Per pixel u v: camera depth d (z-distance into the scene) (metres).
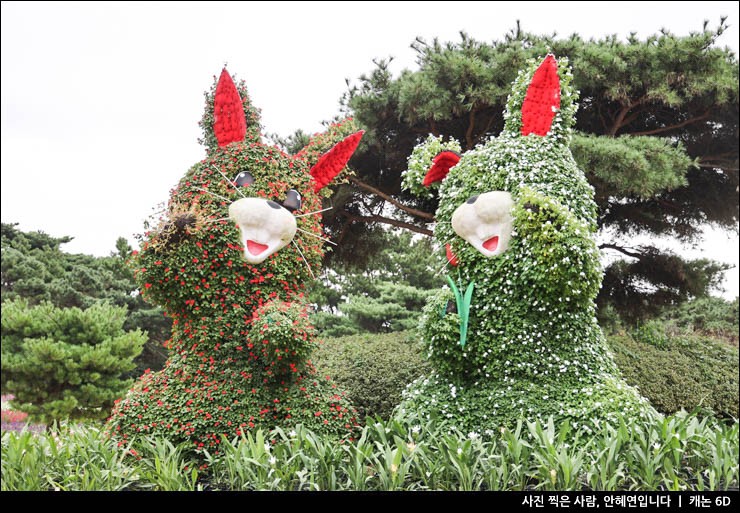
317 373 5.93
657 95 9.28
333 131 6.53
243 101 6.22
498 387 5.52
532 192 5.27
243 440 5.02
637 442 4.94
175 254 5.38
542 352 5.49
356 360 9.81
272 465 4.77
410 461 4.83
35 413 11.15
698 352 11.45
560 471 4.66
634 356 10.43
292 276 5.78
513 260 5.48
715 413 9.43
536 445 4.98
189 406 5.40
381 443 5.29
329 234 12.45
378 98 10.12
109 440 5.49
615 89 9.20
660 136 10.93
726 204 11.14
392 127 10.83
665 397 9.36
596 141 8.67
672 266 11.34
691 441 5.15
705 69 9.27
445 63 9.24
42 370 11.13
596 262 5.32
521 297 5.52
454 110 9.38
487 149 5.91
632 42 9.97
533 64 6.21
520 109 6.12
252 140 6.02
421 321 5.73
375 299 18.11
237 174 5.70
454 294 5.64
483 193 5.61
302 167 6.03
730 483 5.01
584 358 5.55
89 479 4.95
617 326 14.45
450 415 5.48
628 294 12.01
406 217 12.80
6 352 11.52
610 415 5.14
